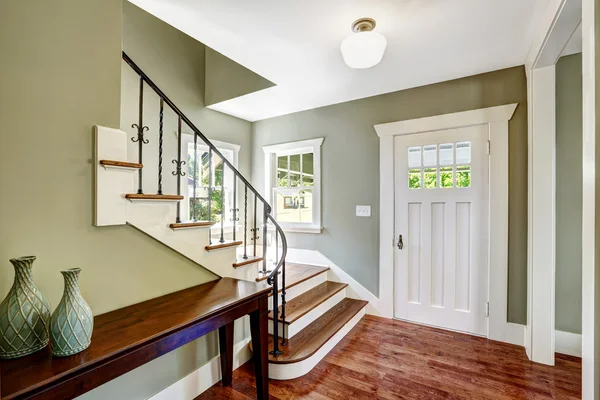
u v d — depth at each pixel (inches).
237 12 69.7
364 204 128.6
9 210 43.3
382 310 123.3
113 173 55.1
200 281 73.8
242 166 158.6
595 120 41.5
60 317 38.7
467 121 105.7
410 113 117.3
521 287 97.6
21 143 44.4
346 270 133.0
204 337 76.0
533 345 88.0
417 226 117.1
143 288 61.1
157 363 64.7
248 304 64.6
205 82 137.0
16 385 32.6
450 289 110.7
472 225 106.7
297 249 147.3
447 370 84.2
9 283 43.3
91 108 52.7
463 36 80.0
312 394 74.1
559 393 73.8
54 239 48.1
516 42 83.3
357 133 130.2
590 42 42.9
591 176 42.8
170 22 74.0
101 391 55.0
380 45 72.1
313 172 143.0
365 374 82.5
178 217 71.9
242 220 156.8
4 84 42.7
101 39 54.4
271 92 121.3
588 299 43.6
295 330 95.6
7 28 43.0
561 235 94.3
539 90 86.4
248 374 82.9
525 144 97.1
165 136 121.6
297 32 78.2
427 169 115.0
